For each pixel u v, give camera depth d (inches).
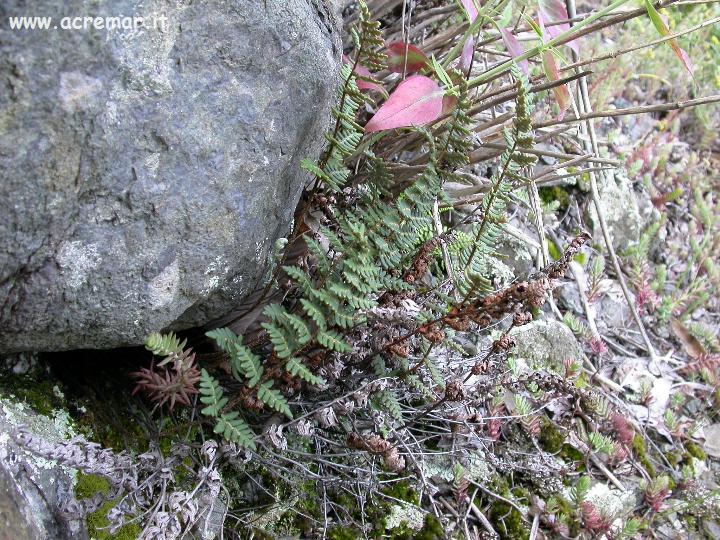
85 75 49.6
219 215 60.7
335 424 77.5
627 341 128.9
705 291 145.6
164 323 61.5
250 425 73.0
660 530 105.3
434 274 100.3
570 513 96.3
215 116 58.3
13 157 47.6
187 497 60.5
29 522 52.4
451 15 112.2
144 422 69.7
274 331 63.4
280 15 61.5
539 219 108.5
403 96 71.7
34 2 45.8
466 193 100.0
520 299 63.7
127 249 56.1
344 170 73.0
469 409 86.1
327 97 69.2
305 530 78.4
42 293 53.5
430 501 83.7
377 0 99.3
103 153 52.0
